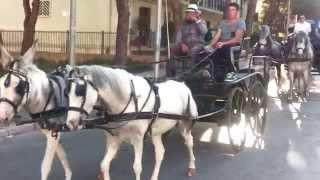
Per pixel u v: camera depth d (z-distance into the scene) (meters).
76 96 6.85
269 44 19.67
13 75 7.02
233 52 10.77
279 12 44.56
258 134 12.41
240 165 10.03
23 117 8.75
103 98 7.14
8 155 10.35
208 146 11.38
